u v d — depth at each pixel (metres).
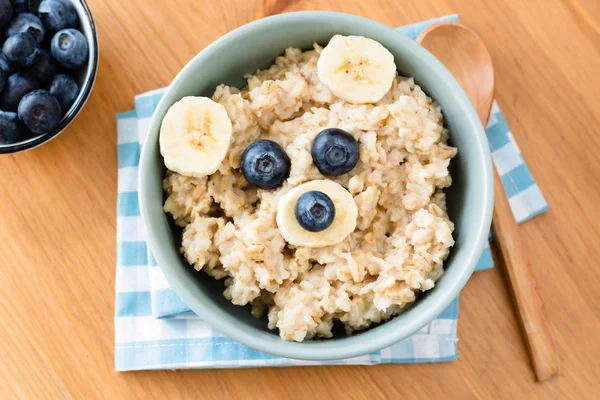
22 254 0.40
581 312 0.41
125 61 0.41
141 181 0.34
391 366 0.41
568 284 0.41
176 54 0.41
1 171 0.41
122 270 0.40
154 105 0.40
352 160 0.34
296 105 0.35
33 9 0.41
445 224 0.34
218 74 0.36
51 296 0.40
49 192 0.41
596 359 0.41
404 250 0.34
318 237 0.34
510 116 0.42
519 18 0.42
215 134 0.34
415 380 0.41
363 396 0.40
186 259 0.35
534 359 0.40
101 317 0.40
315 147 0.34
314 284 0.34
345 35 0.36
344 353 0.33
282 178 0.34
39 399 0.40
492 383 0.41
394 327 0.33
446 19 0.41
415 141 0.35
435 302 0.33
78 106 0.39
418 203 0.35
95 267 0.40
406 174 0.35
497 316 0.41
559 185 0.42
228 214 0.35
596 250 0.42
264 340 0.33
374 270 0.34
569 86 0.42
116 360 0.40
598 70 0.42
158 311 0.39
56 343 0.40
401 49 0.35
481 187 0.34
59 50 0.39
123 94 0.41
